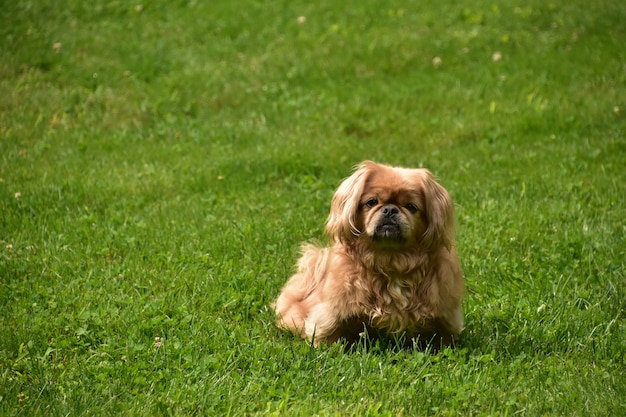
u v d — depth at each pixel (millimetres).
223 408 5391
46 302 7125
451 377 5832
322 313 6531
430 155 11594
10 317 6781
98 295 7262
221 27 16953
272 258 8273
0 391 5445
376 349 6406
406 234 6184
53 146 11852
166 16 17500
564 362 6223
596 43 15266
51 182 10336
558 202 9570
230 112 13398
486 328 6859
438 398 5562
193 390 5531
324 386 5707
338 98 13766
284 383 5695
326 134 12367
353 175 6555
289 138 12164
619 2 17172
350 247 6547
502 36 16031
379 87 14117
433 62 15102
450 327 6500
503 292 7496
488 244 8477
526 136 12008
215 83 14336
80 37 15734
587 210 9273
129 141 12273
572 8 17203
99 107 13297
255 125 12844
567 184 10094
